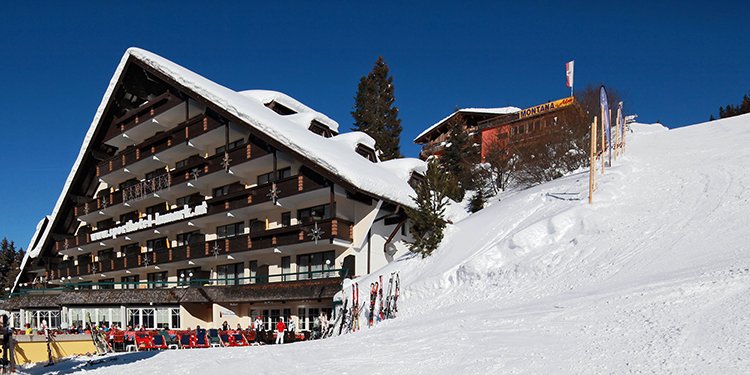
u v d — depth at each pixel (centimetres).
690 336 742
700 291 962
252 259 2892
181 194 3269
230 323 2770
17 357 1827
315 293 2312
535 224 1784
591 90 3766
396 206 2567
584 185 2083
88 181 3988
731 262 1093
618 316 947
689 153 2409
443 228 2195
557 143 3641
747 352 628
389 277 2083
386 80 5950
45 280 4175
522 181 3781
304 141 2478
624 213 1705
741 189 1641
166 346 2102
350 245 2450
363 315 1892
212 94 2775
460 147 4644
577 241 1622
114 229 3525
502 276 1638
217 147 3155
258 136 2586
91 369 1277
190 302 2764
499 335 986
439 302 1689
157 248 3238
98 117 3634
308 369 916
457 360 848
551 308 1142
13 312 3638
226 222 3020
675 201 1705
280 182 2572
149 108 3362
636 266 1324
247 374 932
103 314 3064
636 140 3198
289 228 2511
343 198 2558
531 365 749
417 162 3091
